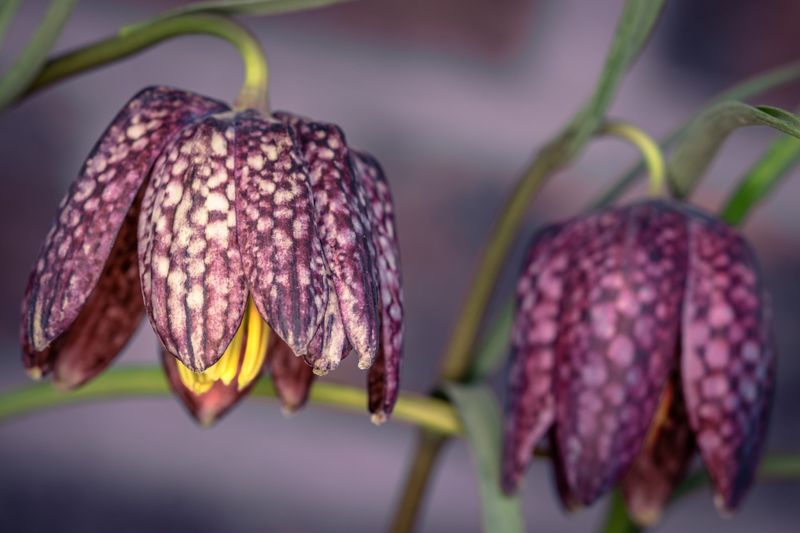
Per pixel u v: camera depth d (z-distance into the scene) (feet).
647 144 1.09
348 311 0.93
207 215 0.93
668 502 1.09
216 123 0.95
